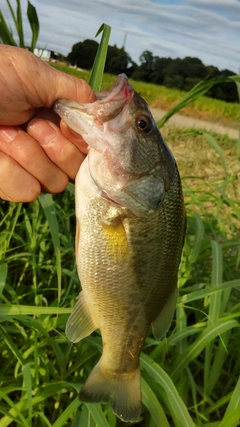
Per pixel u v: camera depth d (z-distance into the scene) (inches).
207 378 12.0
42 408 11.4
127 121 8.6
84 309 9.3
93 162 8.7
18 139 9.5
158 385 11.4
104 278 9.0
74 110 8.6
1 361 12.9
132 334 9.5
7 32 13.9
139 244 8.9
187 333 12.3
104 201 8.7
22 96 8.8
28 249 14.3
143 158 8.7
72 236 17.0
